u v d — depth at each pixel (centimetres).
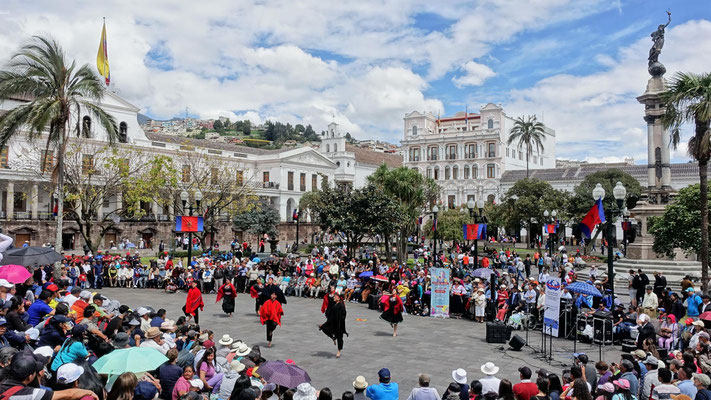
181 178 4953
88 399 593
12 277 1249
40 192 5322
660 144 3456
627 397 802
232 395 753
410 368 1312
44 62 2405
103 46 4369
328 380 1199
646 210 3369
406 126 9238
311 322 1928
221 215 6050
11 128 2411
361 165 9612
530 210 5753
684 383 849
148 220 5397
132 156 5284
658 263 3030
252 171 7794
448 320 2038
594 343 1619
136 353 755
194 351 1015
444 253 4991
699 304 1623
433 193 5269
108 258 2934
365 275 2498
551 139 10369
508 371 1300
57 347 871
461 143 8562
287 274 2936
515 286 2016
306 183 8106
